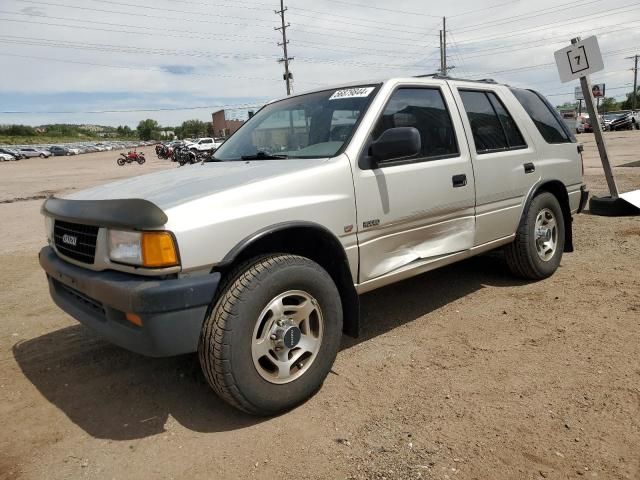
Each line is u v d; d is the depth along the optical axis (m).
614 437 2.50
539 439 2.52
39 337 4.18
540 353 3.41
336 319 3.04
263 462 2.48
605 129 44.19
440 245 3.88
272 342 2.78
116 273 2.69
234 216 2.69
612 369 3.13
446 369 3.28
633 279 4.70
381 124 3.48
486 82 4.59
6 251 7.68
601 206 7.73
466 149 4.02
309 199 3.00
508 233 4.50
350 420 2.78
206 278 2.56
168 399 3.11
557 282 4.79
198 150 34.22
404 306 4.43
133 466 2.50
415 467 2.37
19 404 3.13
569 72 7.70
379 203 3.35
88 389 3.29
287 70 50.44
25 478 2.45
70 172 32.50
